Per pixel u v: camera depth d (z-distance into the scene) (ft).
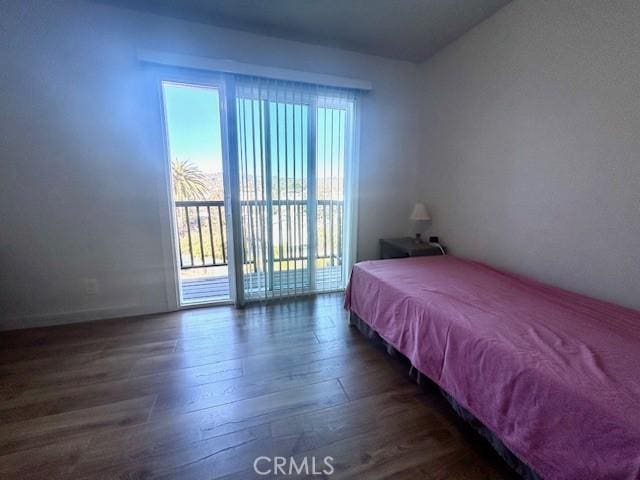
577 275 5.70
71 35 6.59
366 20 7.29
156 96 7.33
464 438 4.20
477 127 7.76
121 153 7.35
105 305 7.81
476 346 3.92
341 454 3.92
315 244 9.42
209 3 6.61
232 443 4.07
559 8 5.62
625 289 4.99
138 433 4.21
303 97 8.46
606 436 2.59
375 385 5.34
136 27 6.95
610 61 4.92
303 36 8.04
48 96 6.65
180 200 10.98
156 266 8.11
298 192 8.89
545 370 3.16
